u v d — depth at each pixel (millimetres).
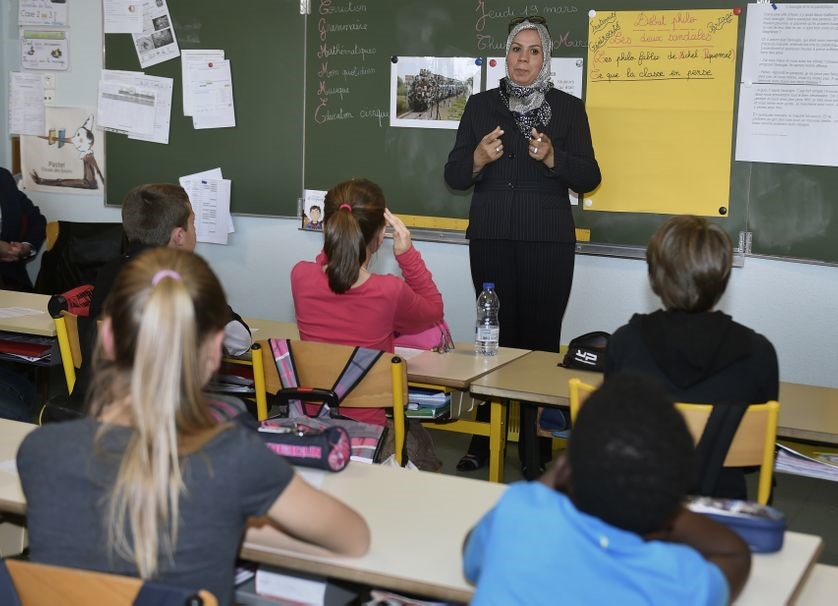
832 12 3842
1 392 3361
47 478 1278
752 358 1925
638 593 1091
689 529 1301
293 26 4812
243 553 1477
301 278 2740
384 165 4715
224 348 2836
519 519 1149
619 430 1085
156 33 5117
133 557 1259
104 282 2525
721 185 4102
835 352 4051
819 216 3977
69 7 5324
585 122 3789
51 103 5445
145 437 1229
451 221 4617
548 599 1108
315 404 2600
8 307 3586
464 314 4676
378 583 1412
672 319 1954
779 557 1485
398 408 2488
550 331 3859
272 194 4992
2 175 5117
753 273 4125
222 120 5031
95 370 1369
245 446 1281
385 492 1725
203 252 5207
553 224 3732
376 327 2691
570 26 4250
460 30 4457
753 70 3990
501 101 3740
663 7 4086
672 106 4129
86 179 5422
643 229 4262
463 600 1363
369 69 4672
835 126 3898
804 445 2461
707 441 1873
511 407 4113
